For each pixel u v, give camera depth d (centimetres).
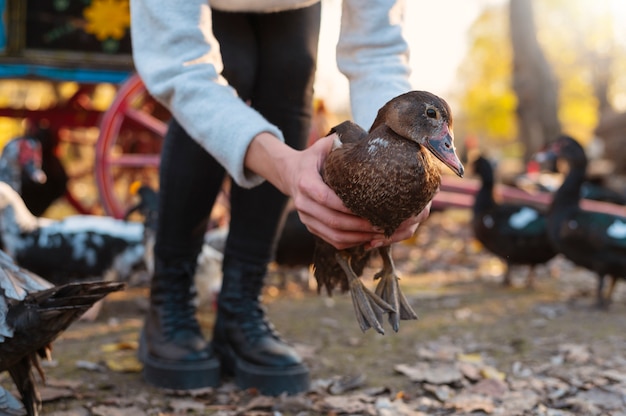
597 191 743
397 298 211
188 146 273
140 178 603
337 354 335
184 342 285
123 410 258
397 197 182
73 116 609
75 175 716
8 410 233
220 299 297
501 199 652
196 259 294
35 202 596
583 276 569
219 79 227
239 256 292
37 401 235
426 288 502
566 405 276
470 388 291
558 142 484
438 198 611
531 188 812
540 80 1471
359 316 204
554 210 475
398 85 236
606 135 1512
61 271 414
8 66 493
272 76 276
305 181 189
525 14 1462
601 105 2517
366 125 232
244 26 273
